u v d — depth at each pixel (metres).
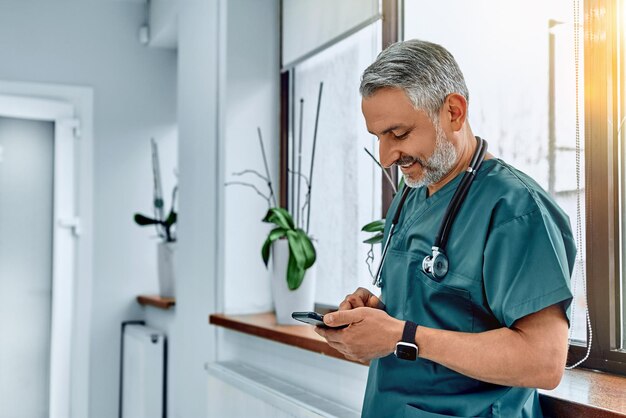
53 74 3.27
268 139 2.49
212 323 2.38
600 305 1.30
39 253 3.20
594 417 1.05
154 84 3.48
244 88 2.45
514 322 0.98
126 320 3.38
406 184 1.22
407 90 1.02
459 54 1.70
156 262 3.45
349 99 2.12
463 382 1.08
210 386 2.32
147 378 2.99
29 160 3.19
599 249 1.30
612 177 1.29
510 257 1.00
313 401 1.79
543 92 1.46
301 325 2.05
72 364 3.22
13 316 3.14
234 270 2.42
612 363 1.28
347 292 2.11
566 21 1.41
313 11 2.23
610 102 1.29
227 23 2.43
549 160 1.45
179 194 2.86
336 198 2.18
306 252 2.03
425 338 1.00
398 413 1.14
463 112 1.06
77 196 3.27
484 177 1.09
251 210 2.45
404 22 1.90
